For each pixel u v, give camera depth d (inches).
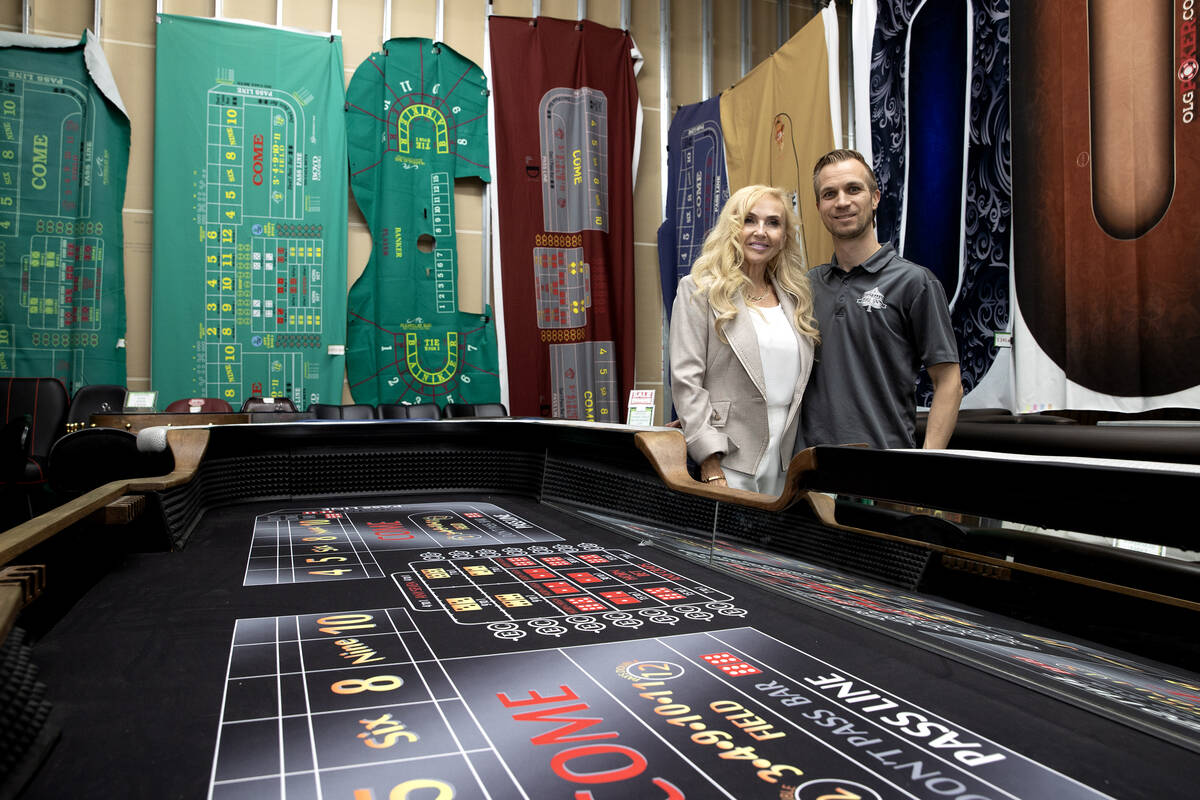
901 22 183.0
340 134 256.1
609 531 93.4
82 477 117.9
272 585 65.8
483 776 31.5
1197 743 33.9
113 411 194.1
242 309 246.7
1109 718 37.6
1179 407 122.8
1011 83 152.6
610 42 279.3
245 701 39.8
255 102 249.1
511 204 266.7
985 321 161.8
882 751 34.0
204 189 244.1
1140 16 127.8
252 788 30.5
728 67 307.7
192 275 242.5
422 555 78.7
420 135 263.6
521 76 269.4
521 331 265.6
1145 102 127.4
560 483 114.0
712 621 55.0
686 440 87.4
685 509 80.7
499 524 98.2
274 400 225.5
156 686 42.0
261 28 249.8
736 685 42.1
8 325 226.4
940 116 172.1
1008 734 35.9
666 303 286.2
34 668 37.1
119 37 242.7
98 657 46.9
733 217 88.1
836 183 89.7
